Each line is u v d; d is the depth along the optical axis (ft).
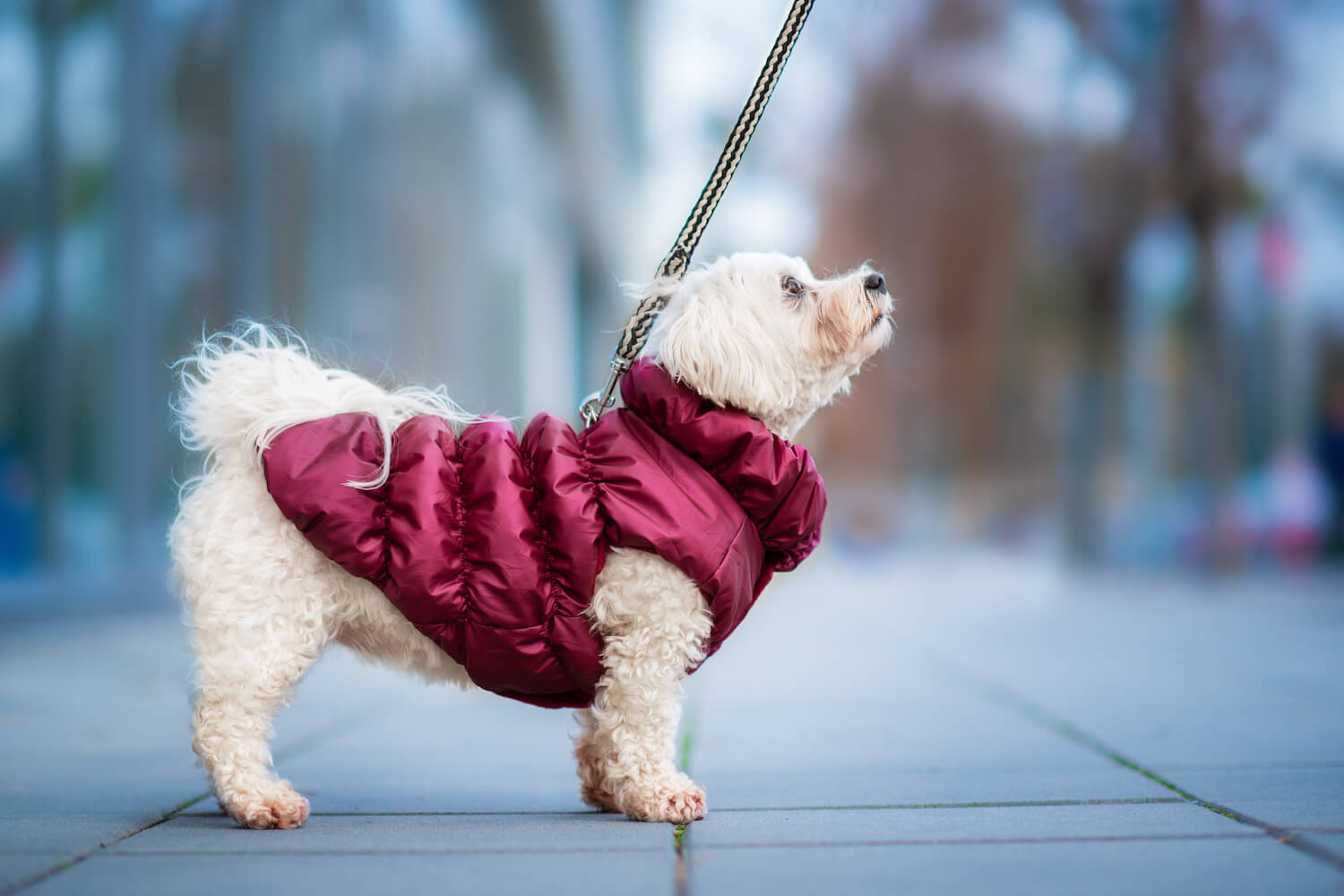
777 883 7.74
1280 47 50.65
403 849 8.91
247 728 10.01
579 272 93.40
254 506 10.14
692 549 10.24
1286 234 68.69
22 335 27.68
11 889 7.72
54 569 28.91
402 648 10.66
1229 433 52.75
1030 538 117.19
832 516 123.03
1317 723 15.44
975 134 74.28
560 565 10.25
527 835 9.46
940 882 7.71
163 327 32.96
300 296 40.16
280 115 39.27
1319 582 53.88
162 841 9.25
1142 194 55.72
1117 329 61.72
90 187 30.12
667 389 10.75
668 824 9.94
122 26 31.40
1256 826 9.35
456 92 53.16
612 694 10.42
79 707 17.47
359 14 44.57
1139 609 38.91
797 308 11.02
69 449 29.35
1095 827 9.38
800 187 90.89
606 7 62.80
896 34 81.00
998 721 16.10
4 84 27.02
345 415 10.39
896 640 29.78
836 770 12.69
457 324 53.31
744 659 25.54
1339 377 75.56
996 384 103.65
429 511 10.11
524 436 10.88
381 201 46.14
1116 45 53.57
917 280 81.61
